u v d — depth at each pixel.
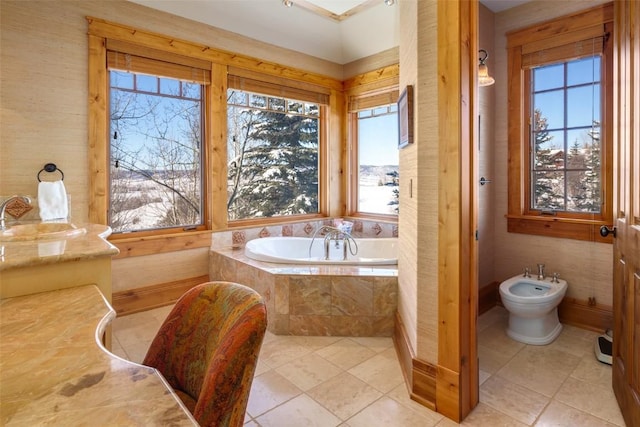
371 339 2.57
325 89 4.38
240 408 0.82
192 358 1.08
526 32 2.97
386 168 4.21
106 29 2.83
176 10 3.17
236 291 1.06
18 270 1.20
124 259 3.03
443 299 1.74
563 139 2.88
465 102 1.68
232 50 3.56
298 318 2.64
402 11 2.27
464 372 1.73
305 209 4.45
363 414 1.76
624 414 1.69
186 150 3.41
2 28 2.43
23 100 2.52
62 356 0.78
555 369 2.19
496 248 3.26
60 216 2.57
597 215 2.73
